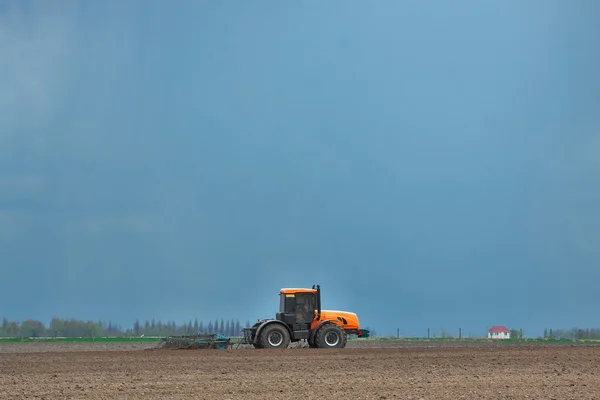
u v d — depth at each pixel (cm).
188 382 3409
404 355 4997
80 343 8100
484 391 3112
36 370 4006
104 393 3052
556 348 5756
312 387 3228
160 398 2912
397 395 2994
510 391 3112
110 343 8112
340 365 4266
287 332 5872
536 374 3762
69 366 4225
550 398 2923
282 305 6044
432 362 4456
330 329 5856
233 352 5325
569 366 4188
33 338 9138
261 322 6097
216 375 3712
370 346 7088
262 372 3866
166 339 5900
